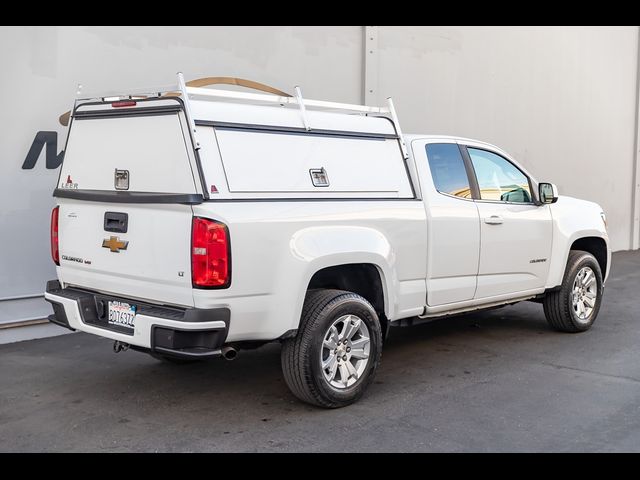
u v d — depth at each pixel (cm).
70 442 439
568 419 482
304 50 883
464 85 1126
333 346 489
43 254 692
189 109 436
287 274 457
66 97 691
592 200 1453
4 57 649
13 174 665
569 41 1342
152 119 455
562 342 699
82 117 511
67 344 674
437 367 608
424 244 564
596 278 745
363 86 957
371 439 445
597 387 553
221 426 466
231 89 810
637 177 1569
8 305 673
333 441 442
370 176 532
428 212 568
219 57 798
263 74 841
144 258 455
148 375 577
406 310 558
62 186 524
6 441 440
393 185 548
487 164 651
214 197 431
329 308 479
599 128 1449
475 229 609
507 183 666
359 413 491
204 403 510
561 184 1367
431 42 1057
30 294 685
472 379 573
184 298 436
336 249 483
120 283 475
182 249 432
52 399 518
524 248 662
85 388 543
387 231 532
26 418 480
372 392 538
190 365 607
